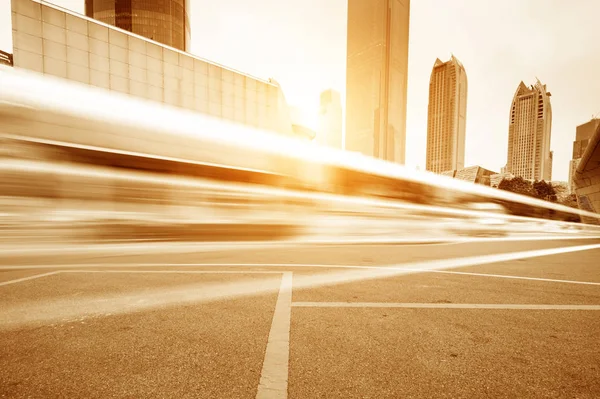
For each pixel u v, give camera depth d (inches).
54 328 85.7
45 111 235.0
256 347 74.9
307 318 95.2
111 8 4104.3
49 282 137.8
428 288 133.9
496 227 554.6
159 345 75.5
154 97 580.7
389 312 101.7
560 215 743.1
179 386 58.2
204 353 71.5
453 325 91.3
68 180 239.1
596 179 1360.7
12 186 217.8
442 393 57.1
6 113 218.2
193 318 94.0
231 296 117.7
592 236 515.5
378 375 63.0
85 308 102.7
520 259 226.5
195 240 284.4
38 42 465.4
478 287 136.9
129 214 261.3
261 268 176.7
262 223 334.0
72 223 236.8
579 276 164.2
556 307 109.4
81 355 70.1
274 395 55.5
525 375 63.9
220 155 322.0
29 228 221.6
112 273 158.4
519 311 104.7
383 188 428.5
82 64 504.1
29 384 58.4
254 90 727.1
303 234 353.7
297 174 368.5
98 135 256.8
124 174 264.7
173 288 128.9
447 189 495.8
